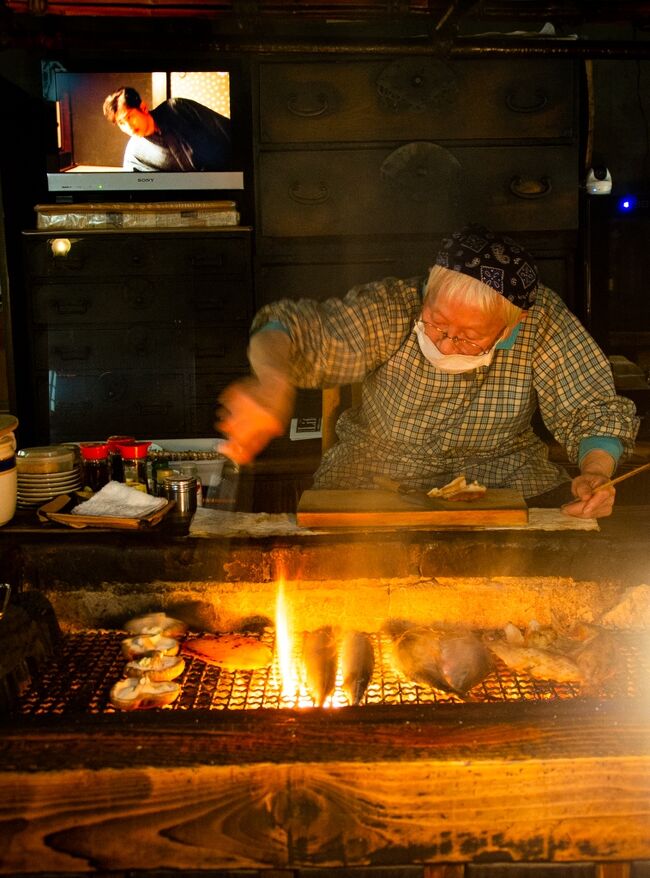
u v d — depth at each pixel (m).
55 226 4.52
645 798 1.32
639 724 1.39
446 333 2.20
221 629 2.00
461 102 4.32
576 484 2.18
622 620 1.97
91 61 4.55
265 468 3.76
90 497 2.21
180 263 4.53
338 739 1.36
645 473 3.63
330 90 4.30
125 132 4.60
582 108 4.41
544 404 2.52
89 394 4.63
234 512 2.19
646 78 5.15
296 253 4.51
